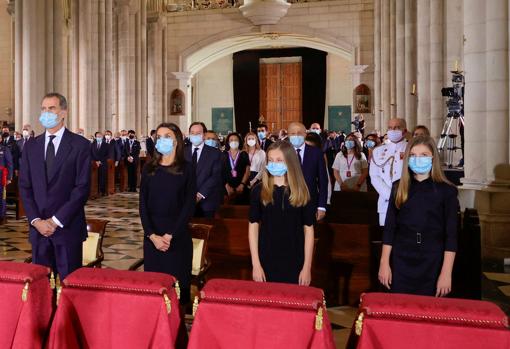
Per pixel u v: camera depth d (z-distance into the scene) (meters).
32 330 2.70
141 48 26.72
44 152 4.28
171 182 4.24
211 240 6.18
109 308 2.66
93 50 20.78
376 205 7.95
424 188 3.64
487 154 7.78
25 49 15.14
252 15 29.25
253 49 37.47
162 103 31.19
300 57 37.06
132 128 25.64
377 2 24.92
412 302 2.40
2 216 11.09
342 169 10.04
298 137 5.83
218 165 6.72
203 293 2.55
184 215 4.20
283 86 37.44
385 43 21.22
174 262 4.21
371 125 28.89
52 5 15.58
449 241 3.57
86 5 20.52
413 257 3.64
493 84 7.67
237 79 37.84
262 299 2.47
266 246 3.74
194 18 31.08
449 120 10.77
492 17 7.65
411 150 3.61
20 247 8.82
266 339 2.44
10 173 11.71
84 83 20.67
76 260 4.29
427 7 12.98
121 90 25.34
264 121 37.72
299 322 2.42
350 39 29.20
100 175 16.95
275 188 3.76
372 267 5.78
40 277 2.80
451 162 11.03
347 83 36.47
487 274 6.62
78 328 2.71
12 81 27.09
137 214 12.82
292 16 29.77
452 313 2.31
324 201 5.87
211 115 38.50
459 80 10.02
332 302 5.91
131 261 7.91
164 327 2.56
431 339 2.30
